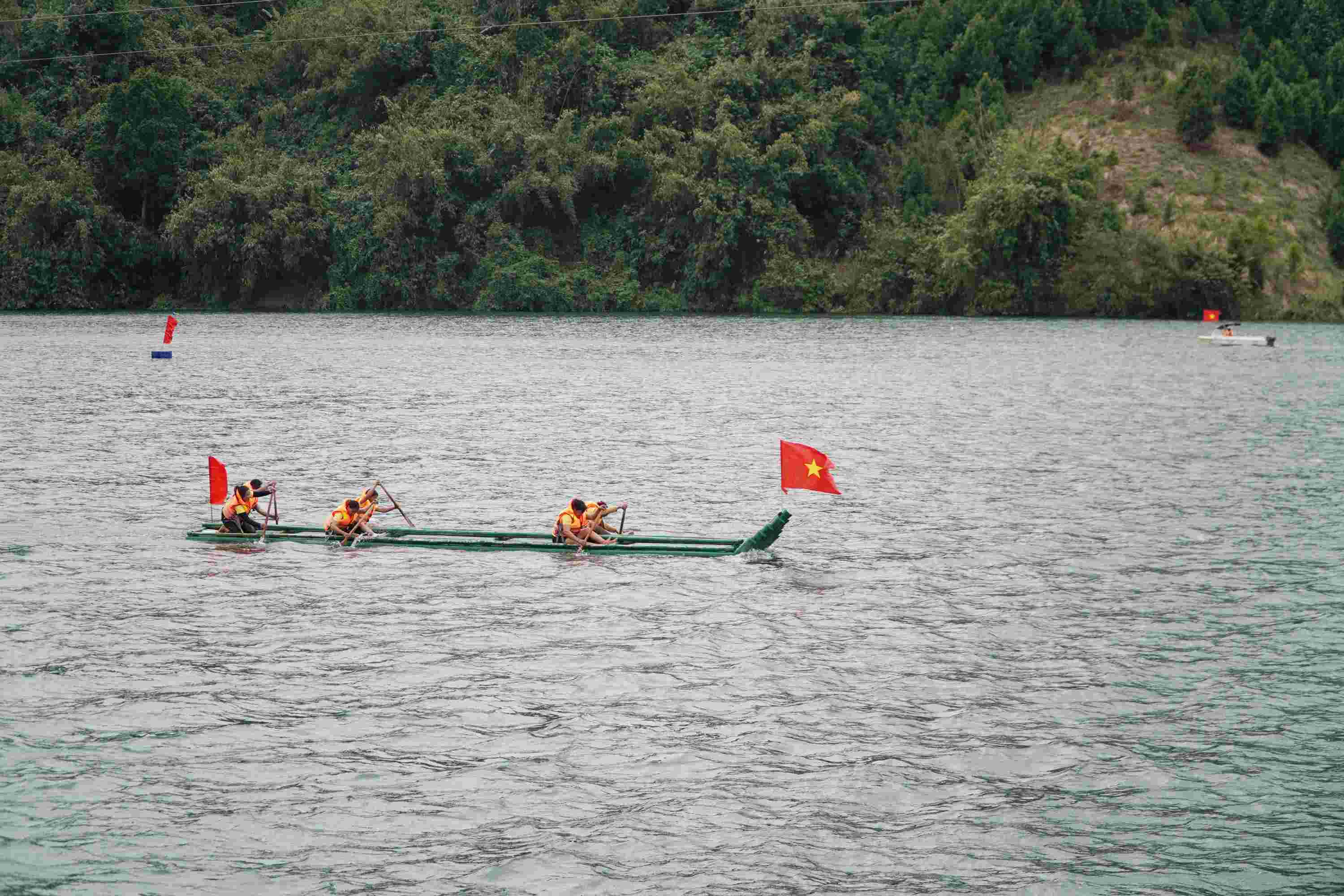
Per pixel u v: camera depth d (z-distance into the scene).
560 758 17.53
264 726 18.67
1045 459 41.97
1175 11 135.62
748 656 21.78
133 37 137.88
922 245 121.69
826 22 129.75
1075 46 132.25
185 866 14.66
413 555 29.19
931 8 140.12
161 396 58.59
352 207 124.75
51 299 127.12
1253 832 15.50
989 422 50.97
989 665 21.34
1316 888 14.22
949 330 103.69
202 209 123.31
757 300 123.38
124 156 129.25
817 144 121.44
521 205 123.38
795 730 18.52
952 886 14.27
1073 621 23.86
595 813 15.95
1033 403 57.31
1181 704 19.56
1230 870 14.62
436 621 23.89
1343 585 26.30
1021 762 17.45
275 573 27.56
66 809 16.02
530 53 130.38
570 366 73.38
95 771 17.09
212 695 19.91
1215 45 134.50
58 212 124.00
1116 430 48.62
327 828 15.56
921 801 16.27
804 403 56.78
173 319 82.38
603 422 50.06
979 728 18.58
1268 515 33.03
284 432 47.19
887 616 24.22
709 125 123.75
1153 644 22.45
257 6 153.12
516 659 21.67
